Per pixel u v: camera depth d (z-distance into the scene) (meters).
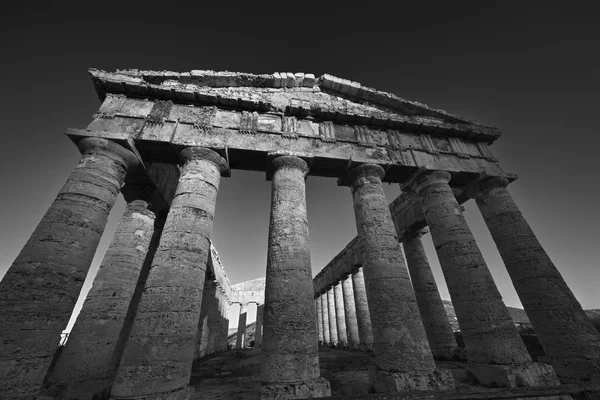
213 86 12.04
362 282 23.11
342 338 26.25
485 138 14.22
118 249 11.09
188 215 8.88
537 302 10.20
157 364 6.55
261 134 11.34
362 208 10.88
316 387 6.86
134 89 10.86
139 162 10.39
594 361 8.48
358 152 11.90
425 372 7.66
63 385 7.89
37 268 7.08
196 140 10.46
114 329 9.71
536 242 11.27
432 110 13.85
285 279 8.37
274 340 7.50
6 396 5.74
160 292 7.49
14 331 6.26
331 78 13.32
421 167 12.15
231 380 11.01
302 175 10.87
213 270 21.78
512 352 8.52
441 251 10.92
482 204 13.13
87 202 8.45
